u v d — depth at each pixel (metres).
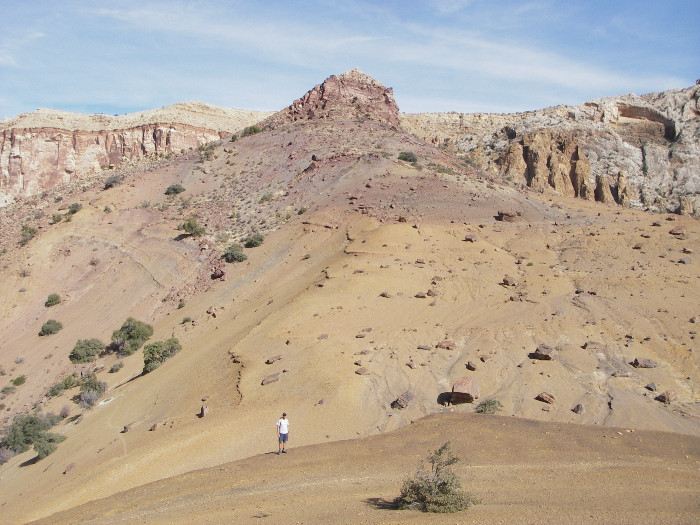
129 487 22.70
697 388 29.20
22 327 60.75
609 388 29.45
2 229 79.62
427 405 28.48
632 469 18.23
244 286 53.47
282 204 68.44
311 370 30.92
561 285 41.94
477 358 32.72
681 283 40.28
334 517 14.66
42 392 48.34
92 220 74.00
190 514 16.50
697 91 127.94
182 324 49.81
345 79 104.62
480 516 13.77
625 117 130.75
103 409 37.88
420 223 54.69
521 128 124.62
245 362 33.75
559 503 14.80
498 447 21.45
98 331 55.94
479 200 62.19
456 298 41.19
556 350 32.94
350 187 66.38
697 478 17.17
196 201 75.00
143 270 63.16
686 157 114.25
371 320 37.69
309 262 53.06
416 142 86.88
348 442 24.06
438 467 16.11
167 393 34.81
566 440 22.14
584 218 59.66
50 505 22.12
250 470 21.03
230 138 99.62
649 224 54.91
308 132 88.19
